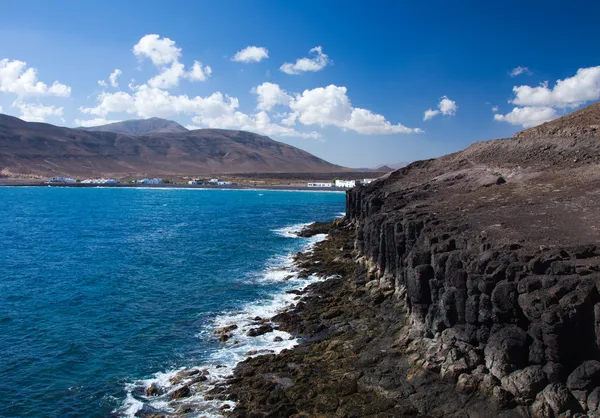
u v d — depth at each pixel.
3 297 43.22
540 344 19.38
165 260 59.88
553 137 61.12
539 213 33.06
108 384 26.23
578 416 17.89
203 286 46.16
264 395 23.22
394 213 42.44
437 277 25.44
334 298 38.72
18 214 123.81
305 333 31.91
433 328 25.25
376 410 21.03
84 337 33.12
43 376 27.36
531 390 19.23
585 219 29.72
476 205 39.97
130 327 35.00
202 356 29.44
